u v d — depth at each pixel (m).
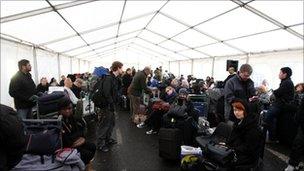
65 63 13.67
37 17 5.30
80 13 6.03
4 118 1.73
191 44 11.95
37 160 2.52
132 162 4.23
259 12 5.79
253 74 9.95
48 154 2.57
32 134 2.63
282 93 5.16
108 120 4.89
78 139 3.17
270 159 4.55
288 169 3.82
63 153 2.64
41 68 8.77
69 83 5.41
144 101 8.31
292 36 6.81
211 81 10.50
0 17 4.66
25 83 4.82
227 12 6.30
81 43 11.00
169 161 4.29
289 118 5.19
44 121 2.81
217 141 3.88
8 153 1.83
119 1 5.88
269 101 6.48
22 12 4.74
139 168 3.98
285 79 5.18
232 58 11.76
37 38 7.18
